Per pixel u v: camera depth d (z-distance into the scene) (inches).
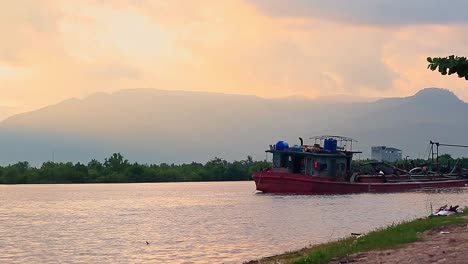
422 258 912.3
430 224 1350.9
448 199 3319.4
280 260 1208.8
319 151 3806.6
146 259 1641.2
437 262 869.2
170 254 1712.6
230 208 3255.4
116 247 1878.7
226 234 2113.7
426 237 1152.2
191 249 1792.6
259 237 1995.6
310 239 1897.1
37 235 2209.6
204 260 1588.3
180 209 3351.4
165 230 2308.1
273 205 3149.6
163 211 3233.3
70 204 3988.7
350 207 2930.6
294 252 1349.7
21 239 2094.0
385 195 3690.9
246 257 1606.8
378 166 4389.8
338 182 3759.8
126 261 1619.1
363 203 3134.8
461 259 875.4
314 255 1046.4
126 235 2172.7
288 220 2466.8
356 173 3973.9
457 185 4446.4
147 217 2878.9
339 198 3489.2
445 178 4473.4
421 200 3267.7
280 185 3769.7
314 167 3750.0
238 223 2452.0
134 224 2559.1
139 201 4244.6
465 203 3002.0
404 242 1103.0
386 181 4057.6
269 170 3863.2
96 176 7696.9
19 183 7411.4
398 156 7637.8
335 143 3875.5
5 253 1785.2
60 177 7534.5
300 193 3715.6
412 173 4434.1
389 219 2377.0
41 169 7775.6
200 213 3026.6
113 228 2413.9
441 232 1211.9
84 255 1733.5
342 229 2114.9
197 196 4852.4
